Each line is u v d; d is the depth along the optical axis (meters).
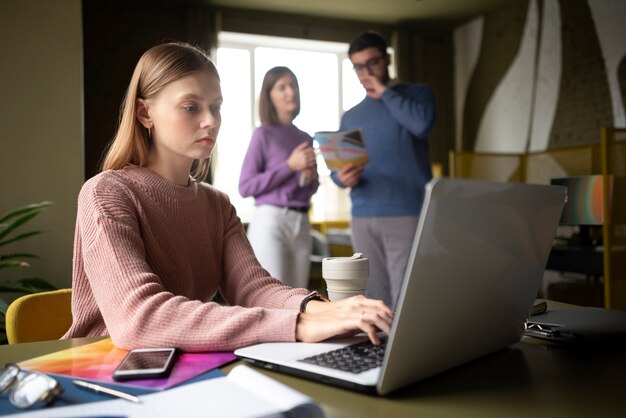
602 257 3.08
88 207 1.00
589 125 5.52
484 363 0.80
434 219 0.60
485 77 6.84
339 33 6.87
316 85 7.11
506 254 0.74
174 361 0.78
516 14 6.33
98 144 5.89
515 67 6.38
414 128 2.60
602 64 5.36
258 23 6.49
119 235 0.95
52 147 3.51
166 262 1.10
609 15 5.26
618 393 0.66
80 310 1.05
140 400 0.61
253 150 2.69
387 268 2.74
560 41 5.80
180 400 0.61
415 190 2.67
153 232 1.09
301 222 2.69
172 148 1.07
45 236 3.48
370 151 2.69
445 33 7.34
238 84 6.73
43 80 3.49
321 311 0.98
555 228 0.86
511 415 0.59
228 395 0.61
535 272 0.84
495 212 0.70
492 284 0.74
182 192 1.16
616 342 0.90
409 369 0.65
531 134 6.19
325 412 0.60
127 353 0.84
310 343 0.84
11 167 3.42
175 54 1.06
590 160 3.88
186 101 1.04
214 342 0.83
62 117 3.53
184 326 0.84
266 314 0.87
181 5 6.17
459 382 0.71
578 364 0.79
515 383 0.70
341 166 2.61
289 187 2.64
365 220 2.70
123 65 5.98
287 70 2.68
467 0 6.33
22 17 3.46
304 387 0.69
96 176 1.06
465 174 4.22
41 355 0.85
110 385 0.68
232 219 1.31
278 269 2.63
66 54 3.55
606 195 3.02
